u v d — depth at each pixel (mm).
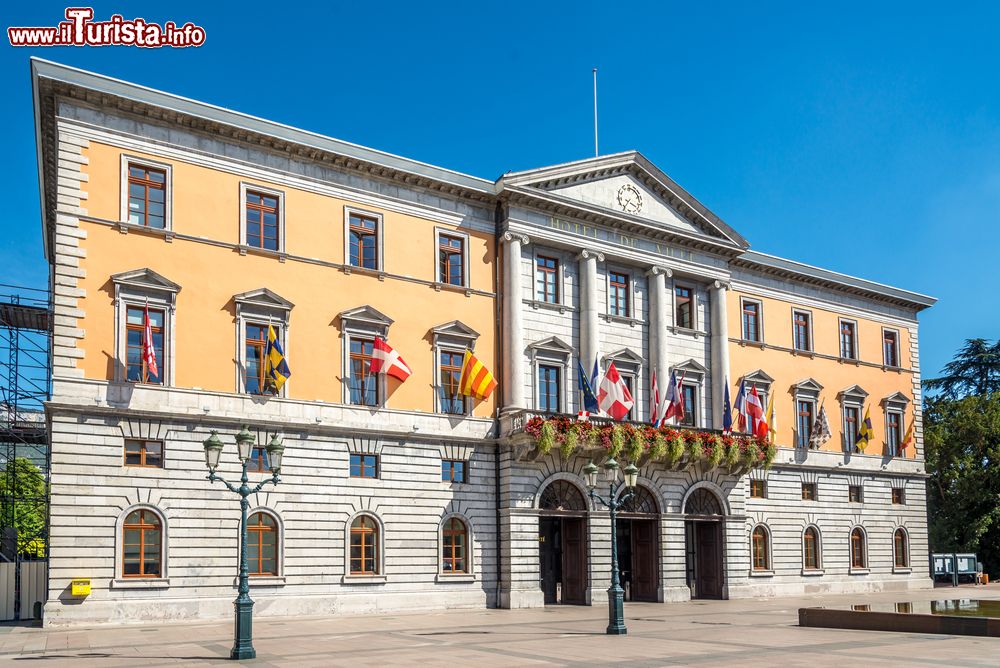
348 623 33969
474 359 41531
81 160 34031
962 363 81375
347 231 40031
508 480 42031
